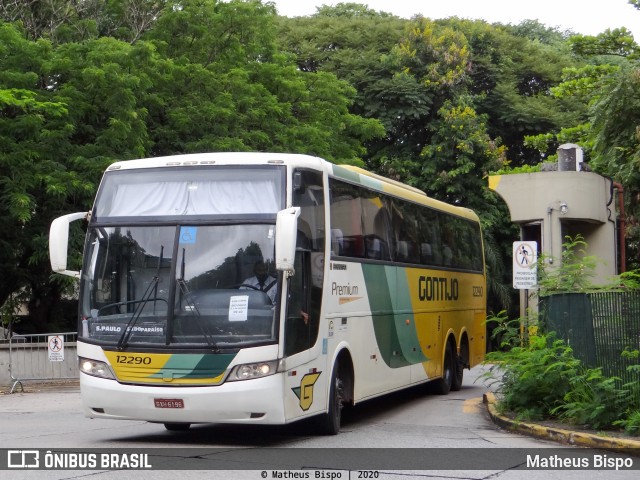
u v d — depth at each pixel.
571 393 12.82
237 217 11.41
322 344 12.29
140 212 11.71
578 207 22.44
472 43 42.56
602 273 23.39
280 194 11.53
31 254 26.34
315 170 12.52
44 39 24.48
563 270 13.99
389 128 38.53
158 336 11.11
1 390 22.23
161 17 28.48
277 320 11.09
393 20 43.75
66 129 22.91
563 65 42.81
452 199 39.53
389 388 15.37
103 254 11.66
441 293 19.02
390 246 15.78
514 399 13.69
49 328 29.86
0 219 24.36
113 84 23.66
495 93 40.47
